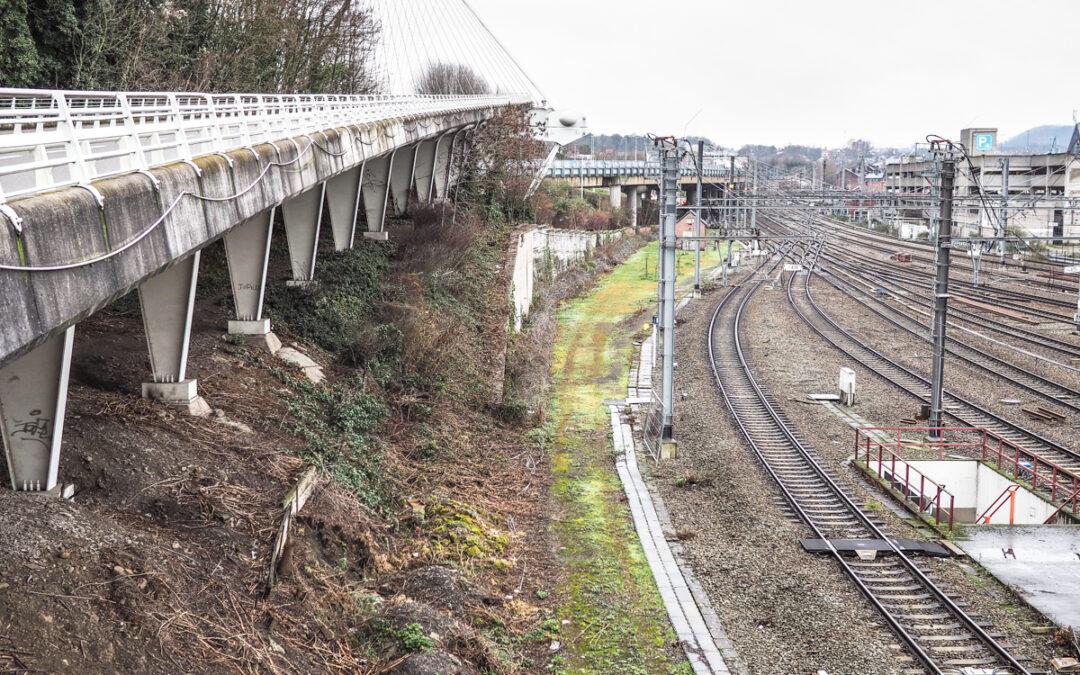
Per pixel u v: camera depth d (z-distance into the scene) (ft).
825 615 49.42
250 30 113.91
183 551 38.78
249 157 55.11
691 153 80.48
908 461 77.56
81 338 60.85
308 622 39.86
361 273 98.07
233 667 32.94
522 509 66.03
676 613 49.65
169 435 49.57
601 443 85.25
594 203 319.88
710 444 82.64
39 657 27.63
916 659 45.06
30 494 37.17
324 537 48.08
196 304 79.51
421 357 86.53
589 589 52.70
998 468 75.51
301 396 66.03
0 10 71.15
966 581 54.39
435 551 54.19
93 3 82.12
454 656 40.27
